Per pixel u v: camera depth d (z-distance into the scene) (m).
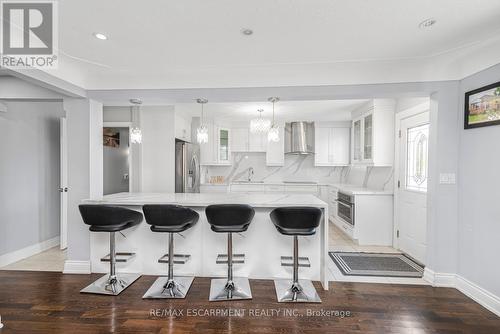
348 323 2.10
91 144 3.00
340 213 4.79
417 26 1.93
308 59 2.52
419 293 2.57
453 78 2.64
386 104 4.01
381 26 1.93
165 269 2.96
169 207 2.36
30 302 2.39
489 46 2.21
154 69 2.77
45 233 3.84
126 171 4.58
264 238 2.87
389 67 2.66
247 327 2.04
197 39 2.14
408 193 3.62
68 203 2.99
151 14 1.77
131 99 2.99
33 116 3.67
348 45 2.24
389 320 2.14
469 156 2.51
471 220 2.49
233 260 2.75
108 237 3.00
